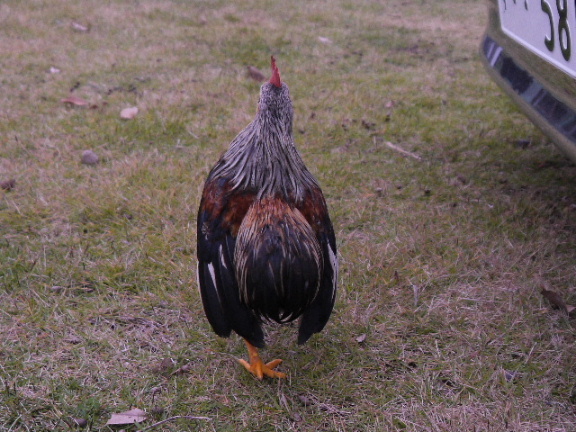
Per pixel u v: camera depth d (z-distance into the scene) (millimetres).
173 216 1828
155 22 3559
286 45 3295
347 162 2096
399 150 2180
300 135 2242
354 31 3631
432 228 1817
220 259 1327
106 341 1480
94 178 1958
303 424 1362
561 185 2018
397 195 1954
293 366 1470
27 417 1338
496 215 1873
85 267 1652
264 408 1388
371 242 1771
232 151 1377
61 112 2316
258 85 2688
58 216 1801
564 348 1492
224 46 3207
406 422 1362
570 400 1402
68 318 1525
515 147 2230
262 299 1298
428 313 1572
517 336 1522
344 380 1439
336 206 1895
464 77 2936
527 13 1591
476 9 4398
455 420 1366
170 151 2119
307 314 1356
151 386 1410
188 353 1479
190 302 1579
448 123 2396
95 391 1392
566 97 1483
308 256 1292
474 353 1486
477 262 1713
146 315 1552
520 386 1424
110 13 3635
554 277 1668
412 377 1443
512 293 1623
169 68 2859
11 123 2199
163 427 1346
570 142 1471
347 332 1534
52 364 1430
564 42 1437
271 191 1336
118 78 2699
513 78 1696
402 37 3566
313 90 2682
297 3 4191
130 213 1832
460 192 1974
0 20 3332
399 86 2777
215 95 2555
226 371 1449
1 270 1625
